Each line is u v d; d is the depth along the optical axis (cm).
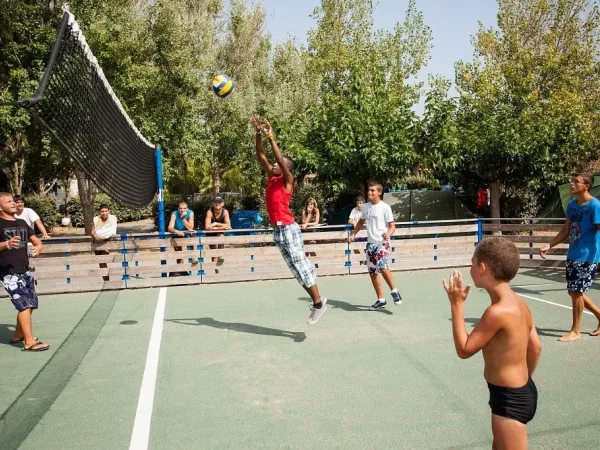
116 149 747
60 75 505
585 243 550
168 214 2380
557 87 2142
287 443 349
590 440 342
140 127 1630
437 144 1423
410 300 778
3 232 554
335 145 1362
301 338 591
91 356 544
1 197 555
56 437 364
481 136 1564
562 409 392
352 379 463
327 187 1529
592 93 2173
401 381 456
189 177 3114
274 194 560
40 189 2636
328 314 701
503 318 237
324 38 2450
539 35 2291
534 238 1049
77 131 549
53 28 1479
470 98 1756
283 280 973
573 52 2147
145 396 434
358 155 1370
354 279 974
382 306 725
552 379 454
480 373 472
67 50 540
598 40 2236
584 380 450
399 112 1436
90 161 599
